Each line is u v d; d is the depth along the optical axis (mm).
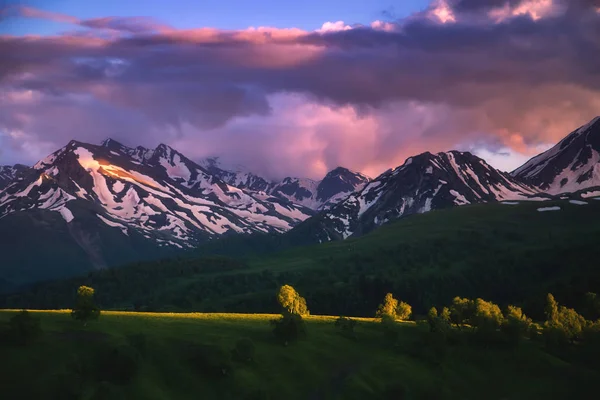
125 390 129000
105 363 134500
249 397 136625
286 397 142875
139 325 168250
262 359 157000
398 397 149875
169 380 138250
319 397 146375
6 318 156500
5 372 126500
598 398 164875
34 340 139000
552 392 167500
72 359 134250
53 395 121125
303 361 161000
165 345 151375
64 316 168500
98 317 166000
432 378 165625
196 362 145000
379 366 166250
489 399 162875
